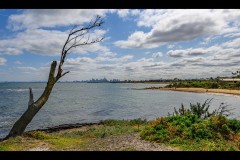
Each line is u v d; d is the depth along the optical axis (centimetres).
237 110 5312
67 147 1412
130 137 1702
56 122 4309
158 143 1490
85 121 4356
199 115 2300
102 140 1648
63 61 1973
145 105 7288
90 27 1980
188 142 1482
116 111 5878
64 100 9756
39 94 12912
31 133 1739
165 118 1850
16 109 6581
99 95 13012
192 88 17788
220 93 12550
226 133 1638
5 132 3366
